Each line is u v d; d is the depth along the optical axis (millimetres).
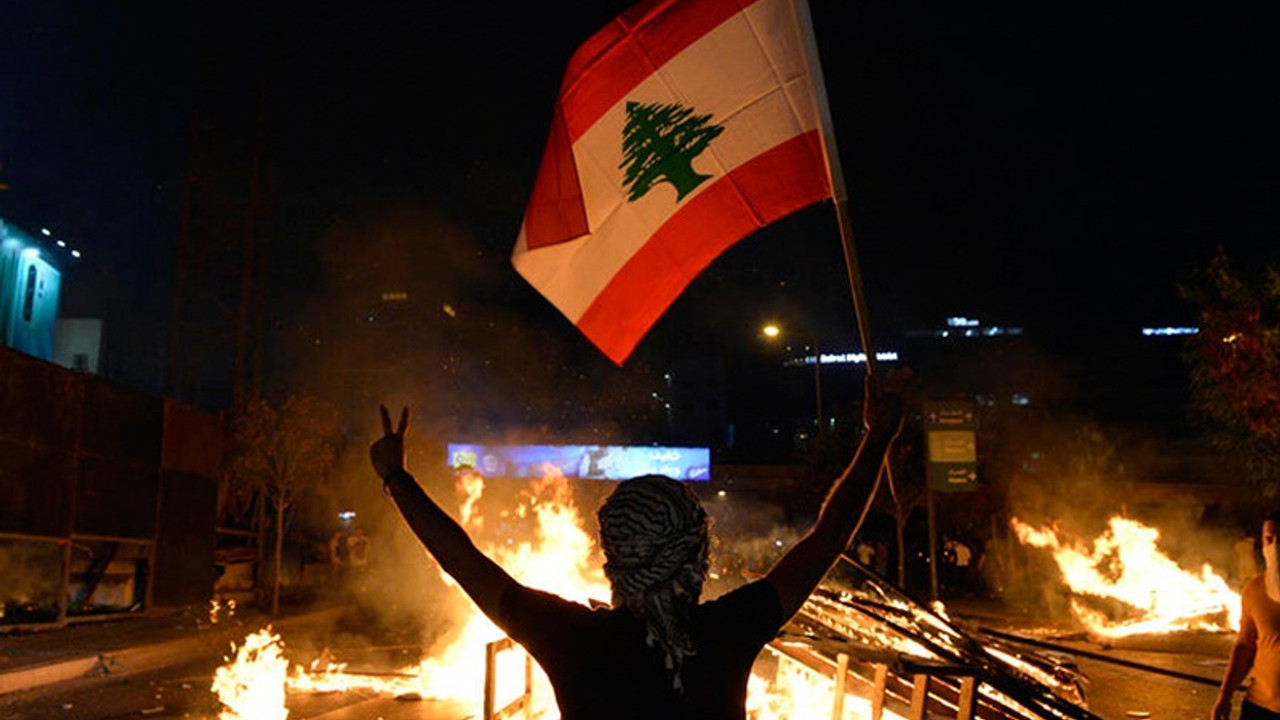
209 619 19828
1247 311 17328
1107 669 14375
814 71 3961
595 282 4250
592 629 2127
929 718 4586
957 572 38094
